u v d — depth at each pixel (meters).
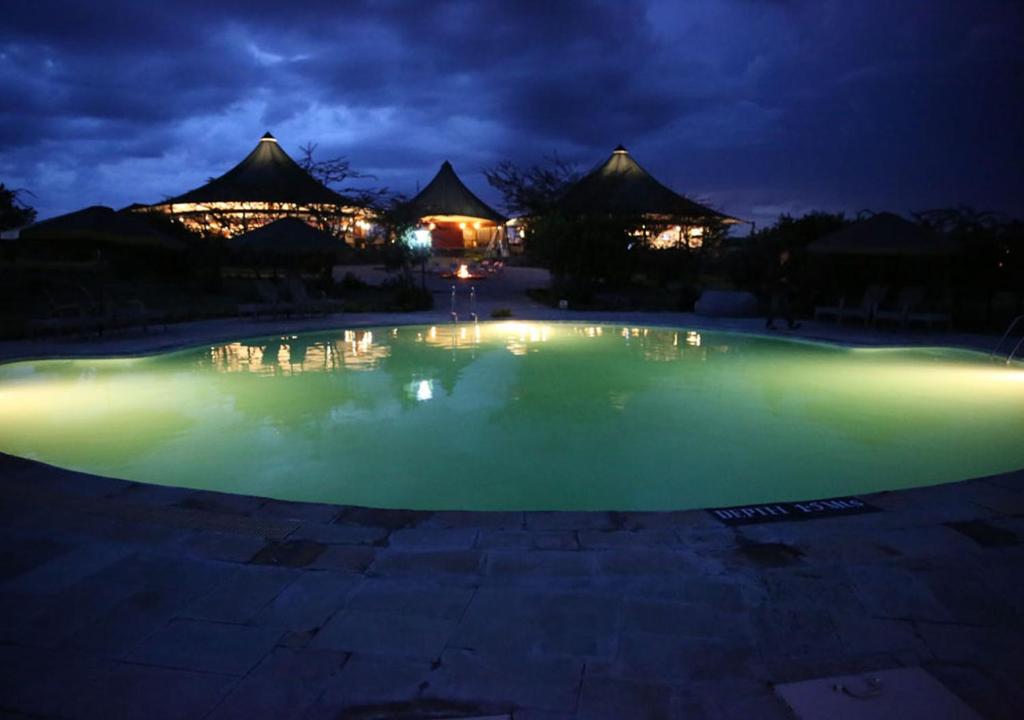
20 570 2.73
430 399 7.57
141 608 2.43
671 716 1.82
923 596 2.48
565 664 2.07
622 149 29.08
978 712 1.82
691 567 2.73
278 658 2.11
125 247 18.20
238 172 26.75
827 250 13.27
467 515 3.35
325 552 2.90
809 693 1.91
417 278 23.80
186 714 1.83
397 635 2.25
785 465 5.31
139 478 4.91
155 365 9.38
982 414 6.84
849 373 9.12
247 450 5.62
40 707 1.86
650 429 6.35
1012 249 12.66
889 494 3.59
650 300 19.19
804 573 2.67
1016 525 3.13
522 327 14.45
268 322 13.82
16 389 7.71
